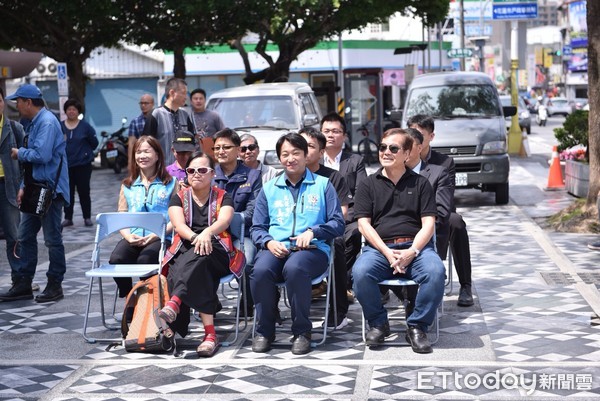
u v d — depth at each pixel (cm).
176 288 827
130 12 2889
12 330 937
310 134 931
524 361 783
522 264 1223
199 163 861
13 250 1079
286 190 874
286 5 2788
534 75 10519
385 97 5028
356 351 830
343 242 909
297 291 823
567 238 1429
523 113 4712
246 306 920
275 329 894
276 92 1817
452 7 6131
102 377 770
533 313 955
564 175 2247
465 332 885
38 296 1062
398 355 812
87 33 2966
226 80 4706
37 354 845
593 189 1498
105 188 2519
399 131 865
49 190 1038
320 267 841
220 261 843
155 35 2956
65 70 2006
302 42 3084
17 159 1048
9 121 1109
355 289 835
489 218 1686
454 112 1972
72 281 1187
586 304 991
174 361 812
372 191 870
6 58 2275
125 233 933
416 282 824
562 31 11156
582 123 2036
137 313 845
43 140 1023
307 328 832
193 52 4625
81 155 1683
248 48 4612
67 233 1623
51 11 2742
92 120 4650
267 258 841
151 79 4647
